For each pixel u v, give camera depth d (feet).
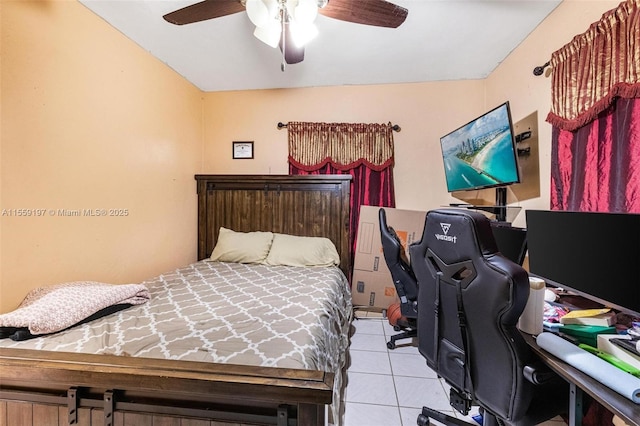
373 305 9.93
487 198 9.18
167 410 3.21
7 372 3.23
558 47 6.20
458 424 4.71
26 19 4.93
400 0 5.94
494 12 6.36
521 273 3.21
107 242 6.58
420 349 4.80
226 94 10.83
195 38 7.29
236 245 9.61
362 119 10.32
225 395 2.99
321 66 8.88
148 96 7.91
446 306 4.08
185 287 6.79
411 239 9.63
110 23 6.57
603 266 3.58
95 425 3.27
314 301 5.90
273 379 3.01
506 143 5.99
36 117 5.11
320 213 10.06
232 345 3.98
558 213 4.32
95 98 6.26
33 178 5.08
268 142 10.73
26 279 4.98
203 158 10.91
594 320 3.41
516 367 3.32
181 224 9.53
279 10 4.90
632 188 4.33
